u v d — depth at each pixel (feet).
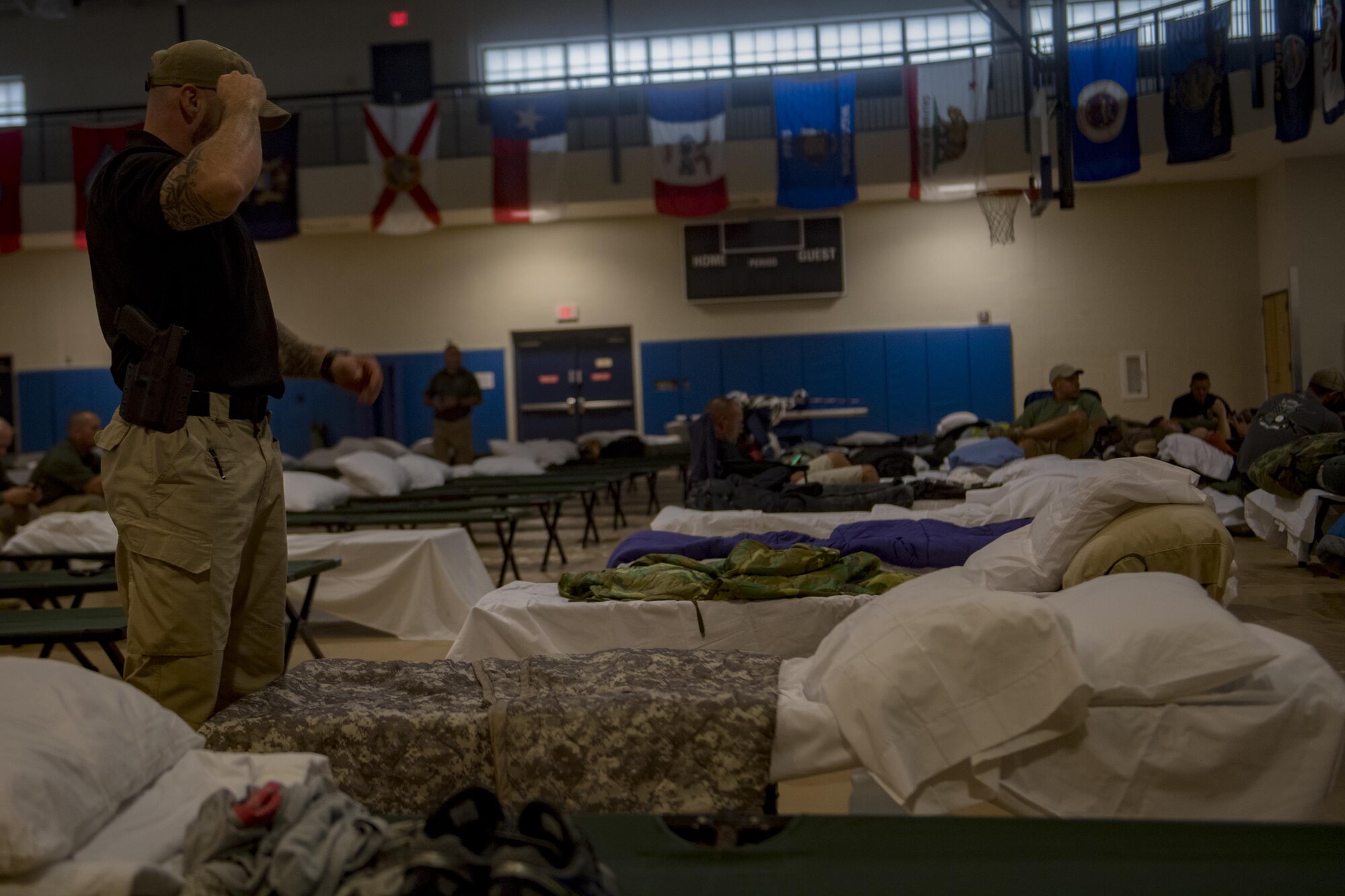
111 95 51.21
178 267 6.63
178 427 6.61
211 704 6.82
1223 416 26.08
